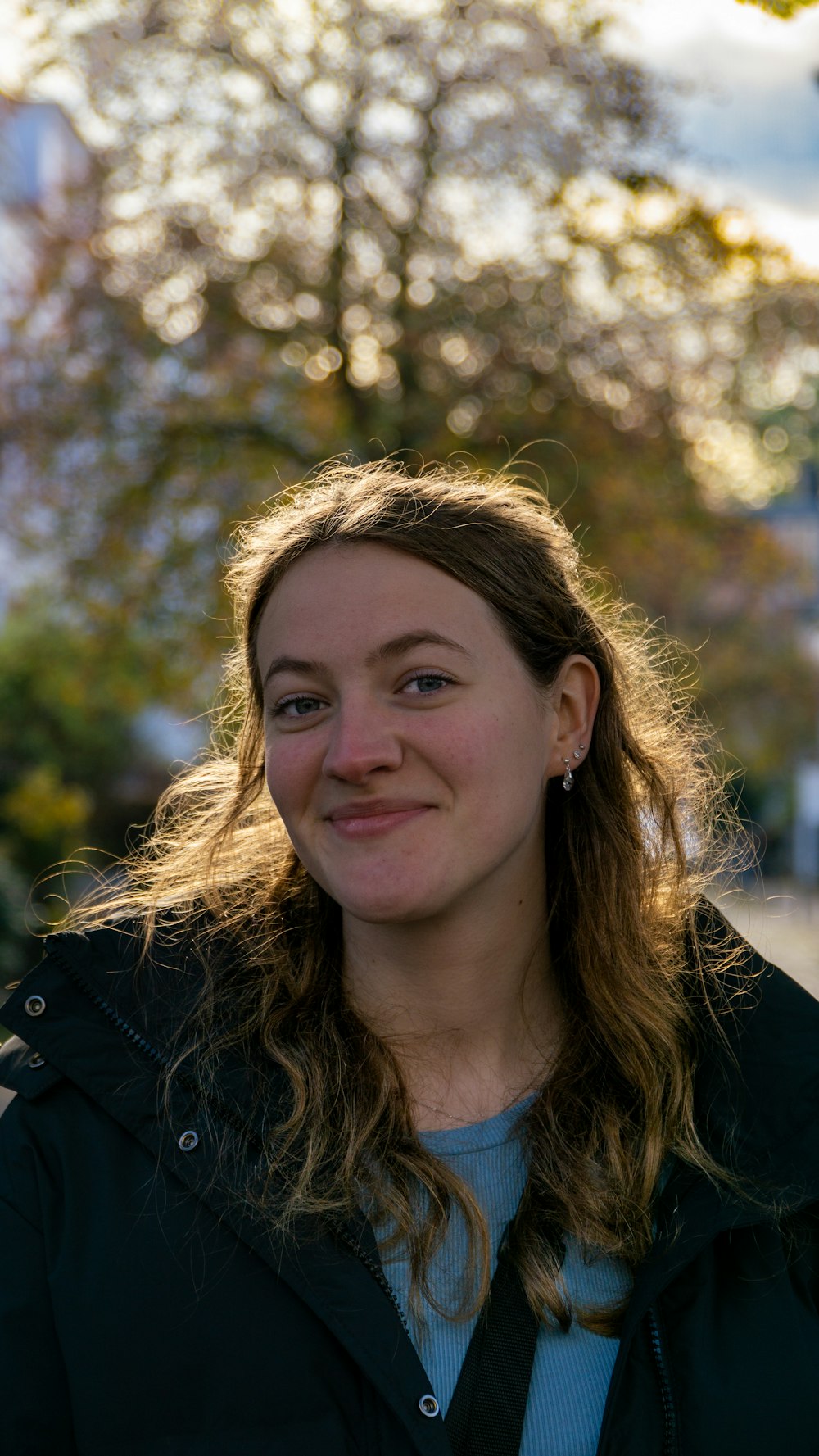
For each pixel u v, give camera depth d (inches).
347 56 474.3
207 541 514.9
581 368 514.3
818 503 1010.1
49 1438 61.8
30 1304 61.9
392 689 64.7
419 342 508.1
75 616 543.5
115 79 471.2
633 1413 62.6
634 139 465.1
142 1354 61.1
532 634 68.7
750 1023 72.6
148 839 87.0
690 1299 65.6
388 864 63.8
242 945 72.3
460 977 69.0
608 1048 71.9
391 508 67.2
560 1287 63.7
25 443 512.1
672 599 587.5
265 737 71.2
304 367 514.6
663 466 536.7
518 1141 68.3
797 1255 68.2
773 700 789.9
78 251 513.3
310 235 504.1
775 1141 68.9
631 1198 67.0
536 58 465.4
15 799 527.2
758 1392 63.6
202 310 503.8
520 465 507.8
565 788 75.2
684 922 79.5
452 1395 61.9
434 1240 63.9
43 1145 65.0
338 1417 61.0
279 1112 65.9
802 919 731.4
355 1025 68.5
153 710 632.4
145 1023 67.3
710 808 89.9
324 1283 61.7
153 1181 64.0
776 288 500.1
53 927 83.7
